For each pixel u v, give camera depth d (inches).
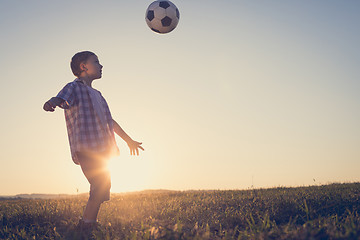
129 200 375.6
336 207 217.5
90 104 183.2
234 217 198.8
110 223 181.5
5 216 233.3
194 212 231.0
